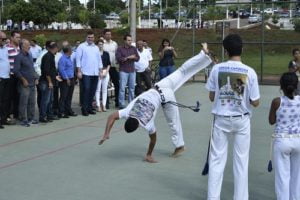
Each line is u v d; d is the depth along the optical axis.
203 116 11.95
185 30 33.41
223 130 5.39
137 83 14.37
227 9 32.41
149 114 7.16
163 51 15.19
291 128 5.19
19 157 8.02
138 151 8.41
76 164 7.58
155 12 78.44
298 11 33.28
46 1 54.72
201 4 20.75
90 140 9.26
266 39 33.44
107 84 12.81
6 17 58.69
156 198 6.01
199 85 18.61
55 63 11.51
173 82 7.57
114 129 10.31
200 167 7.40
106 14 79.69
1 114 10.62
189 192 6.24
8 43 11.09
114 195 6.12
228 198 5.98
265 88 18.00
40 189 6.37
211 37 31.73
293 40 32.72
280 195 5.25
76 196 6.09
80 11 56.16
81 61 11.91
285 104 5.19
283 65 27.52
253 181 6.70
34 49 14.02
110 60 13.14
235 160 5.43
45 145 8.85
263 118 11.70
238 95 5.26
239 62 5.35
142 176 6.95
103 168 7.36
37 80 11.18
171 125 7.89
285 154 5.21
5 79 10.52
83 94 12.03
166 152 8.35
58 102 11.70
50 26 61.53
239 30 33.88
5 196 6.09
